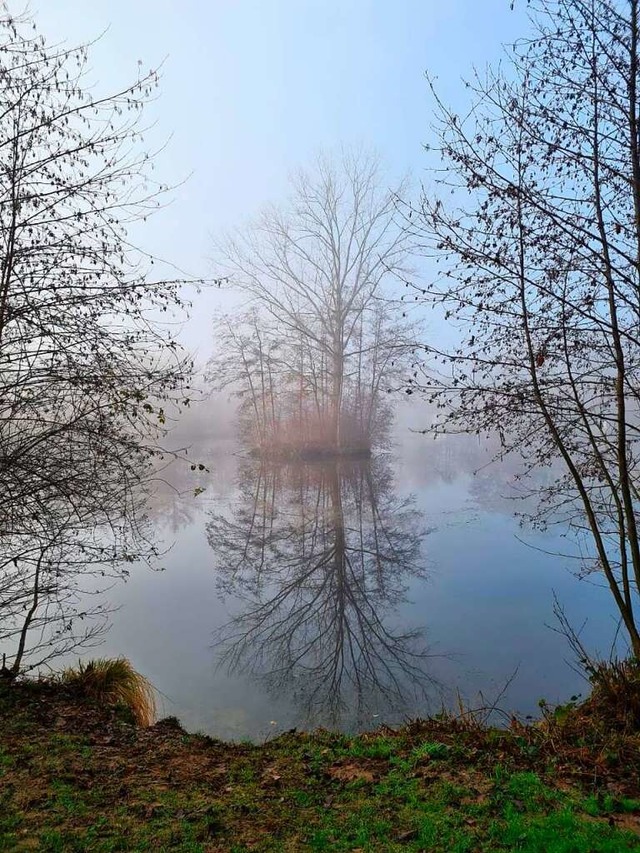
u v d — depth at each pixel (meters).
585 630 9.62
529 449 7.20
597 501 7.27
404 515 21.36
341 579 14.41
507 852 3.24
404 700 7.70
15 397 5.86
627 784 4.11
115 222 6.06
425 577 13.57
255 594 13.28
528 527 17.41
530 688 7.73
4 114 5.56
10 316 5.70
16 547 6.50
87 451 6.17
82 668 7.14
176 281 6.20
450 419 6.61
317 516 22.09
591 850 3.21
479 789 4.09
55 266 5.84
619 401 5.96
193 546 18.00
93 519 7.04
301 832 3.52
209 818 3.63
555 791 4.00
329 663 9.14
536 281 6.21
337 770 4.62
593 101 5.61
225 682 8.49
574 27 5.51
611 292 5.75
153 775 4.36
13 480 5.78
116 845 3.26
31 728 5.15
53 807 3.70
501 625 10.12
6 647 9.34
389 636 10.14
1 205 5.66
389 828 3.56
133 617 11.51
